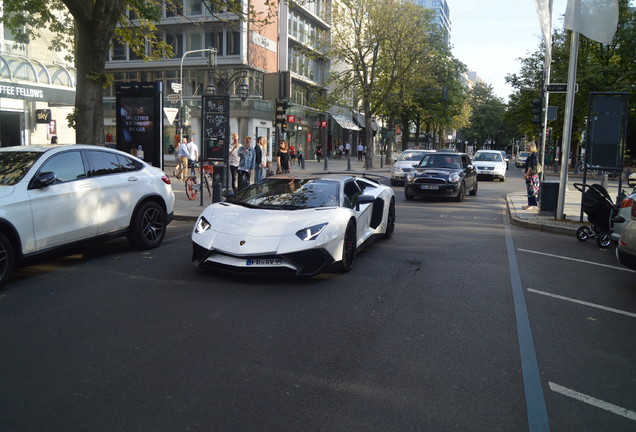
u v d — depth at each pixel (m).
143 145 13.05
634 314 5.78
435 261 8.14
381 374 4.01
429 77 37.72
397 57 35.41
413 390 3.75
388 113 43.56
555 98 40.56
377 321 5.25
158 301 5.76
